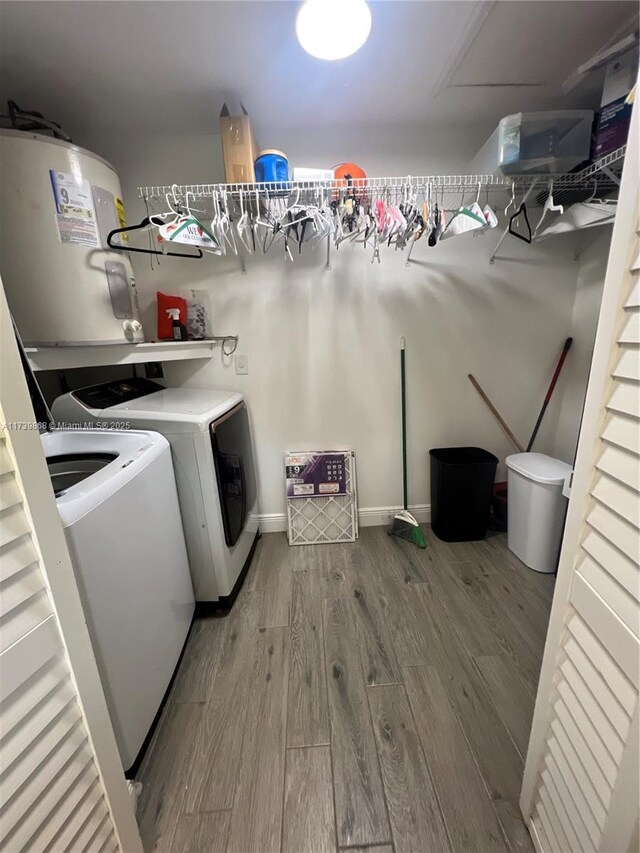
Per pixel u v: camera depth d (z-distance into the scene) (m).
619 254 0.60
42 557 0.63
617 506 0.62
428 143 1.87
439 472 2.16
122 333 1.54
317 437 2.28
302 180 1.51
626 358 0.60
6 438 0.57
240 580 1.92
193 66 1.40
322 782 1.07
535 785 0.90
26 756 0.58
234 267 2.01
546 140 1.46
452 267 2.06
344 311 2.09
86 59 1.34
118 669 1.02
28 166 1.25
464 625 1.62
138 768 1.12
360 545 2.24
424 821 0.98
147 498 1.23
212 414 1.56
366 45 1.32
